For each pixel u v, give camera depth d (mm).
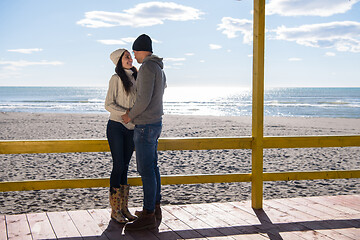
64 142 3117
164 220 3211
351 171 3693
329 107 39844
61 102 49344
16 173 7121
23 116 22844
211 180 3449
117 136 2973
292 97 67375
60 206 5098
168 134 13805
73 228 3008
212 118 22609
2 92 102312
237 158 8711
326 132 16094
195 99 67812
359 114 30688
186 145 3338
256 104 3402
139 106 2707
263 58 3355
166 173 7074
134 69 3072
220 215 3336
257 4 3256
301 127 18141
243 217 3283
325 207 3582
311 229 2990
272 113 32438
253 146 3482
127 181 3338
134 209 3545
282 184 6453
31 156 8898
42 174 7031
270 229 2990
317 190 6023
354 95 75375
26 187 3115
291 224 3105
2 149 3012
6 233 2889
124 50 2959
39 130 14773
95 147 3189
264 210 3482
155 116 2840
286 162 8422
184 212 3430
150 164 2904
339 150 10203
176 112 33812
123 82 2898
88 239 2785
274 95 78062
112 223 3131
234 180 3500
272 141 3471
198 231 2949
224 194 5723
